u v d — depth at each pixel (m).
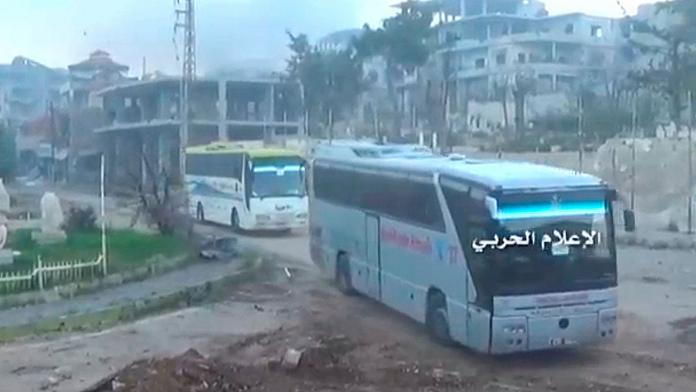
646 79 47.78
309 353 15.10
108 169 68.88
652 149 44.94
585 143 51.28
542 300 14.91
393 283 19.03
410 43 56.50
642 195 42.78
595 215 15.24
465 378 14.41
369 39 57.53
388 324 19.09
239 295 22.80
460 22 75.00
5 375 14.63
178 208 38.00
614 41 71.06
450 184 16.17
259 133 60.78
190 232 34.75
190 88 57.56
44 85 103.56
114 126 65.69
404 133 59.06
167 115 61.56
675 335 17.66
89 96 82.75
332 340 17.16
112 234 34.62
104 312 20.69
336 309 20.81
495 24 74.06
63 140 76.44
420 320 17.62
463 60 71.50
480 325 15.05
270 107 61.06
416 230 17.69
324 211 23.95
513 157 48.72
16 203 50.06
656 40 62.78
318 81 60.28
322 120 61.06
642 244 33.72
